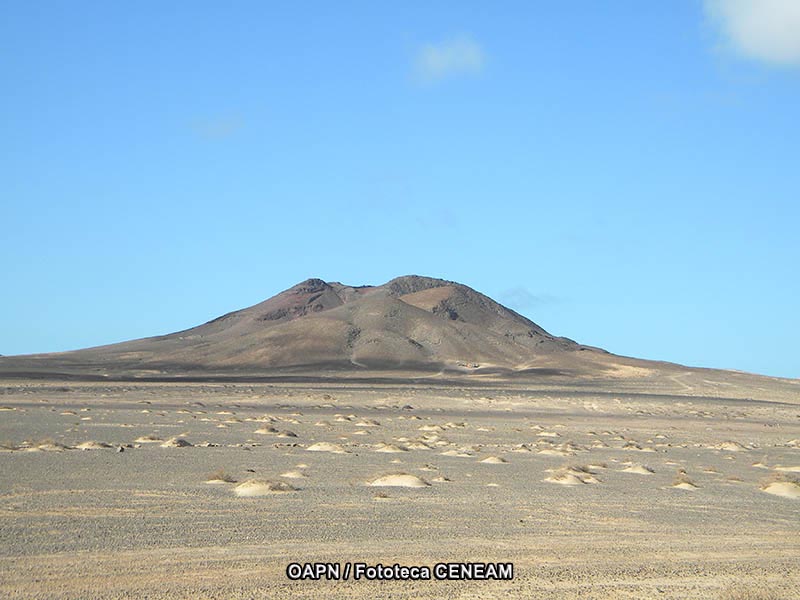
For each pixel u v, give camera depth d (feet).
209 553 72.84
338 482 121.90
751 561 79.97
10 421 228.02
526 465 156.66
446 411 370.73
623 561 76.84
